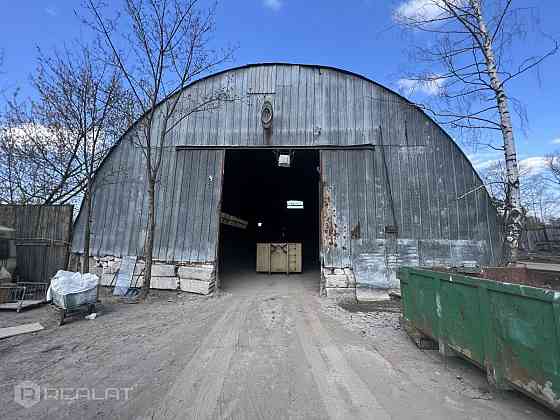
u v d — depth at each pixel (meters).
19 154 16.14
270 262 15.97
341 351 5.39
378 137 11.75
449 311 4.52
